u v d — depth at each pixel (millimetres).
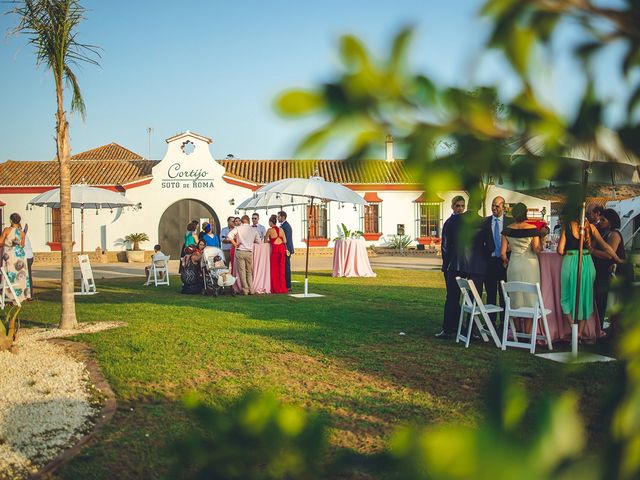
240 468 805
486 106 612
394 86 562
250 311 13492
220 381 7402
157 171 37938
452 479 591
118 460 5016
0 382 7324
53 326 11672
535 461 589
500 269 10969
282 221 18547
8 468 4844
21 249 15734
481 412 645
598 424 737
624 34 655
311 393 6914
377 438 5449
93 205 22859
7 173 39500
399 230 39625
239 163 43250
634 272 873
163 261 20859
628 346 776
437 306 14391
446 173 632
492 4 617
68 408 6355
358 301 15398
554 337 9875
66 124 11469
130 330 10953
